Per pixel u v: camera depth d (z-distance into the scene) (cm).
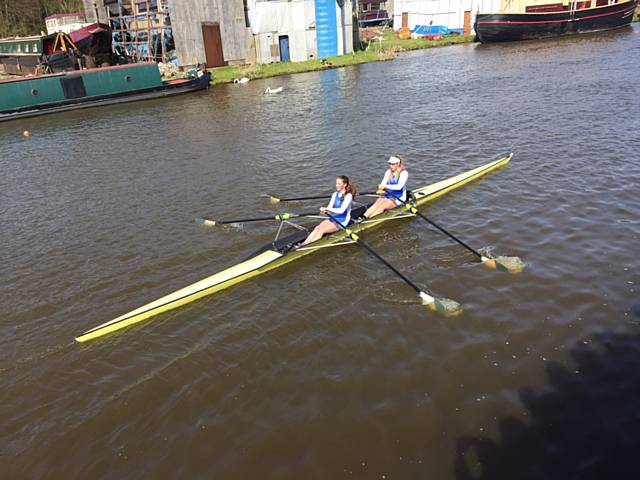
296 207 1313
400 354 740
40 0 5744
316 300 894
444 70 3428
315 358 746
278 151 1822
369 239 1120
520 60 3584
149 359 770
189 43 3722
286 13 4053
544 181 1328
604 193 1214
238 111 2600
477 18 4716
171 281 982
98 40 3859
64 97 2870
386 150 1748
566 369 689
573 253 965
